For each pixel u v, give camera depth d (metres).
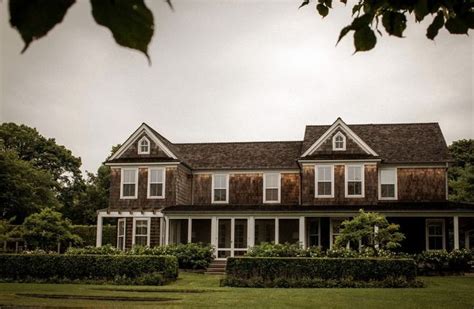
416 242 28.86
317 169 30.05
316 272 20.28
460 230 34.19
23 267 22.41
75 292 17.50
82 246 36.44
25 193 39.09
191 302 14.65
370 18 1.84
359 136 31.44
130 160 31.53
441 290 18.09
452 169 43.84
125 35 1.07
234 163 32.84
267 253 23.95
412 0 1.86
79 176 50.94
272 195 31.92
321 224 29.98
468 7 1.94
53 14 1.00
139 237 30.50
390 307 13.71
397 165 30.19
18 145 48.31
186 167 32.41
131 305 13.81
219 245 31.72
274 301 14.95
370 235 24.08
